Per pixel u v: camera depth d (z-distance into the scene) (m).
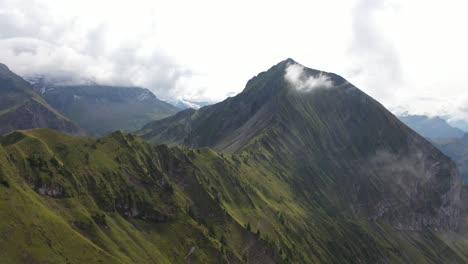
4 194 172.62
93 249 182.00
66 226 184.25
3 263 147.88
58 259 163.88
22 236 161.50
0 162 189.12
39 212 178.12
